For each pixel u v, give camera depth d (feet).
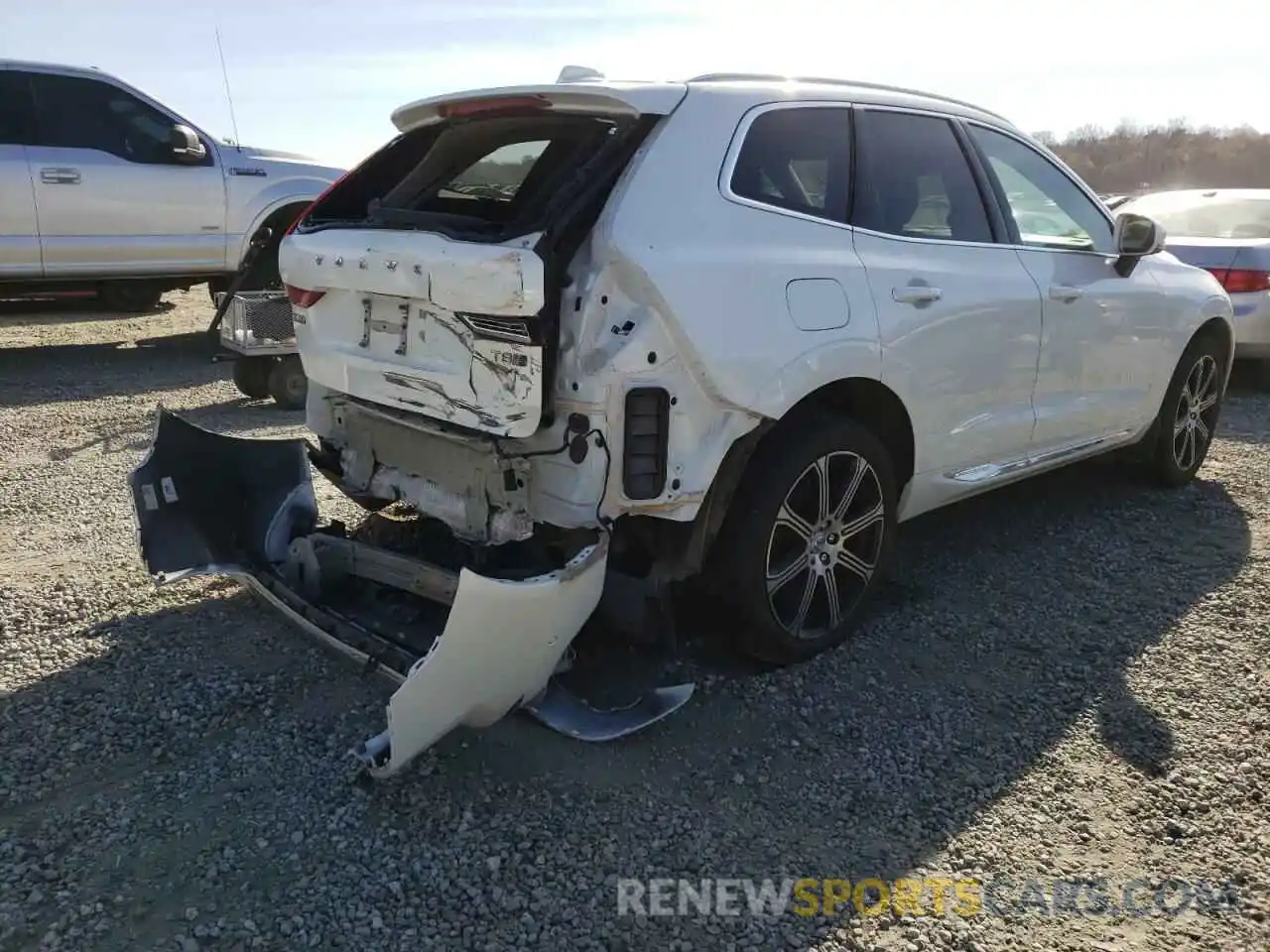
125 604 13.44
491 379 9.70
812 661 12.34
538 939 7.98
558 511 10.01
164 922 8.00
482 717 9.71
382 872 8.63
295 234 12.12
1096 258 15.83
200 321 39.17
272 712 10.96
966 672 12.19
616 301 9.70
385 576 11.57
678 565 10.89
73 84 28.22
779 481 11.23
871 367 11.75
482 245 9.55
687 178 10.39
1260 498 18.74
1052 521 17.35
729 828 9.34
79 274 28.71
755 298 10.51
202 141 30.27
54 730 10.55
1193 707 11.46
